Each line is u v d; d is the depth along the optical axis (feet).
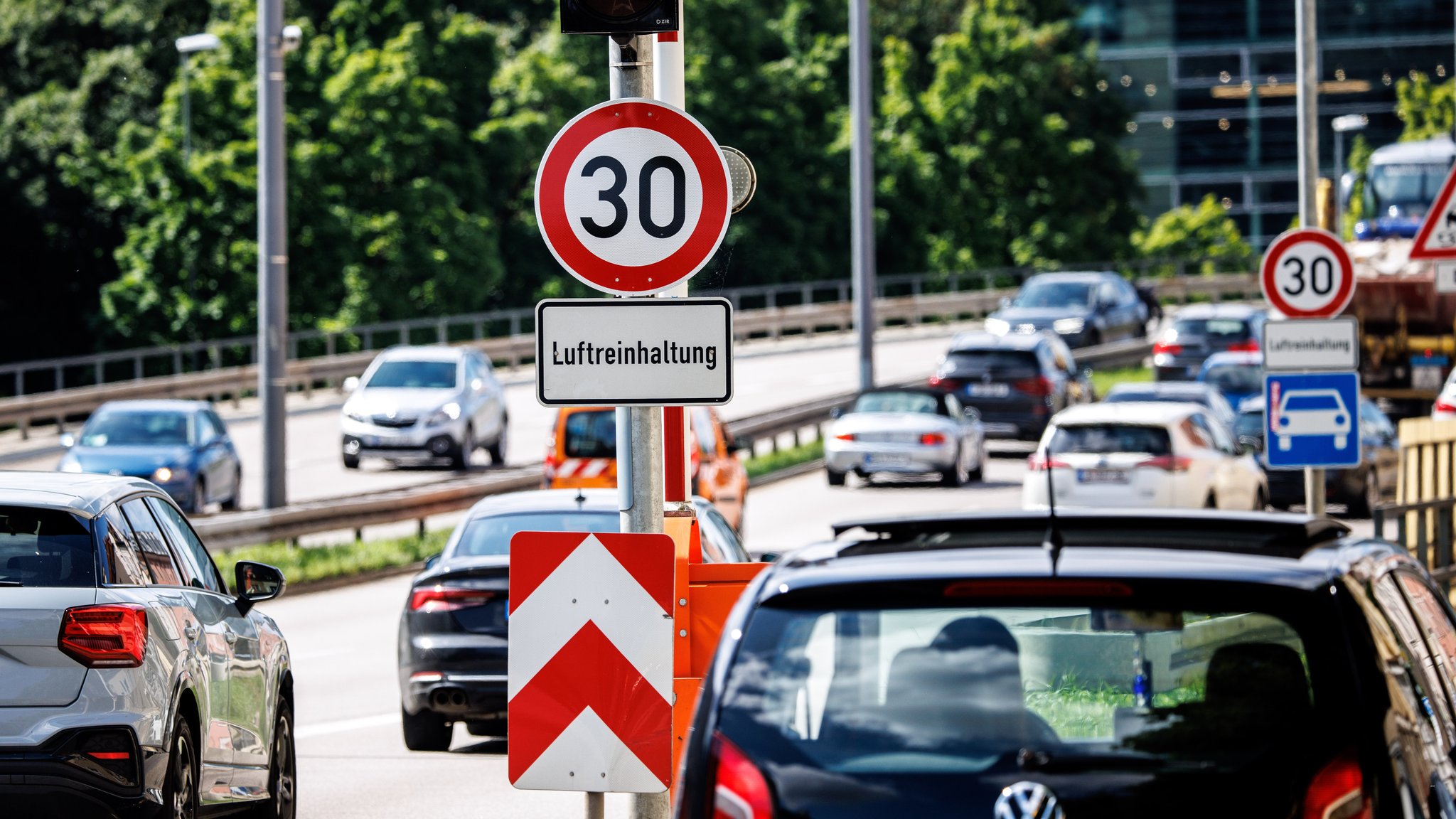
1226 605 27.94
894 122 541.34
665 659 43.14
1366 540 33.47
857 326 233.35
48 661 46.39
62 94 442.09
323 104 413.80
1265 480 156.97
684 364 42.73
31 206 430.20
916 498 195.52
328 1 465.47
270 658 59.26
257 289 396.98
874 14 626.23
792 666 29.12
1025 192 550.36
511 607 43.39
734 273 495.82
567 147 43.09
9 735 45.78
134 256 400.88
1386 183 253.24
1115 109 601.21
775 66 522.06
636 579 43.14
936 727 28.19
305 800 69.15
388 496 165.07
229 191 395.75
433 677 78.07
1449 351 200.44
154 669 47.70
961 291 523.29
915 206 529.45
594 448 141.28
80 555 48.06
